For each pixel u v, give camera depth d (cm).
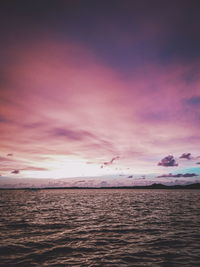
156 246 1391
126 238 1622
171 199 7231
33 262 1102
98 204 5194
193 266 1031
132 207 4284
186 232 1811
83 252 1275
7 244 1448
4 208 4138
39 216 2925
